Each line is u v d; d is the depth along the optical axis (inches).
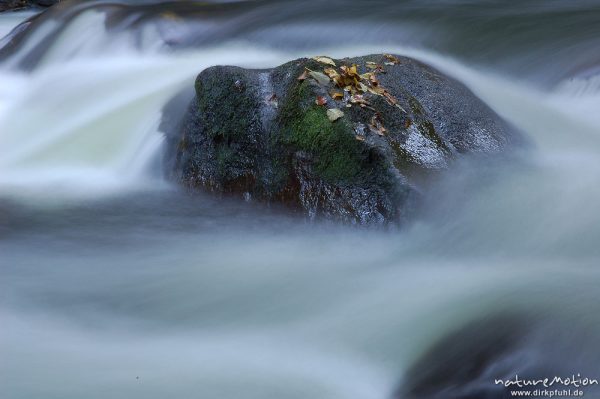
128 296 281.9
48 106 535.2
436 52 581.9
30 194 394.6
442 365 220.1
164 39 652.7
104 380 223.9
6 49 685.9
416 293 269.0
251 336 250.7
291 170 338.6
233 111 362.6
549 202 323.0
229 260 310.8
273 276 293.7
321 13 686.5
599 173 353.1
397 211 304.5
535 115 449.1
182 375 227.0
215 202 367.6
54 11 706.8
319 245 318.7
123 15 687.1
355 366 230.1
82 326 260.1
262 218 345.7
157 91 488.4
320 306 268.5
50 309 272.2
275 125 346.9
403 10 687.7
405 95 368.5
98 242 330.6
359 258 303.7
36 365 232.5
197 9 725.3
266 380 223.5
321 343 244.1
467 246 301.3
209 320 263.4
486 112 396.5
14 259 313.9
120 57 639.1
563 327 226.4
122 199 384.2
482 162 347.3
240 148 359.3
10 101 571.5
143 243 329.7
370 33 629.9
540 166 360.8
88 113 498.6
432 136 346.0
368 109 338.6
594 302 242.5
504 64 548.7
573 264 285.6
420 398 208.5
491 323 237.1
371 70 388.5
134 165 418.6
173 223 349.7
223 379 224.2
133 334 254.7
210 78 375.6
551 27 605.3
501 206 318.3
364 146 315.9
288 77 362.0
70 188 403.5
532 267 284.2
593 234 302.0
